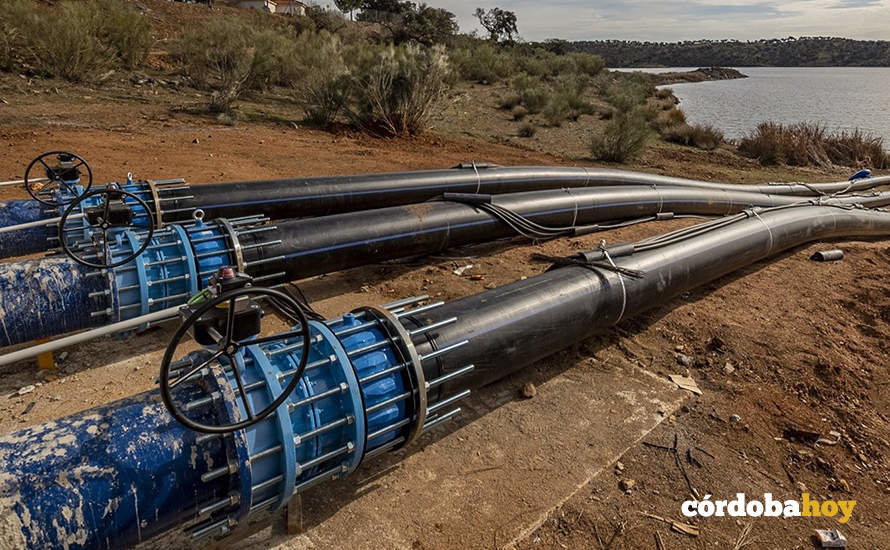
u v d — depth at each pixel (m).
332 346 2.80
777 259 7.35
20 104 12.69
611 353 4.92
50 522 2.10
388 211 5.78
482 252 7.00
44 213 5.03
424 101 16.09
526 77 28.86
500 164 13.14
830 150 19.55
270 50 20.75
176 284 4.15
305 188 6.54
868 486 3.59
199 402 2.38
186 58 18.98
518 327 3.87
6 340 3.67
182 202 5.67
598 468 3.57
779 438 3.96
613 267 4.71
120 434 2.30
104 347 4.52
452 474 3.47
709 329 5.36
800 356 5.00
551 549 3.01
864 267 7.21
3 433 3.50
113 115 13.09
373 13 60.97
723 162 17.39
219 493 2.45
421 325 3.44
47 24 15.52
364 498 3.27
